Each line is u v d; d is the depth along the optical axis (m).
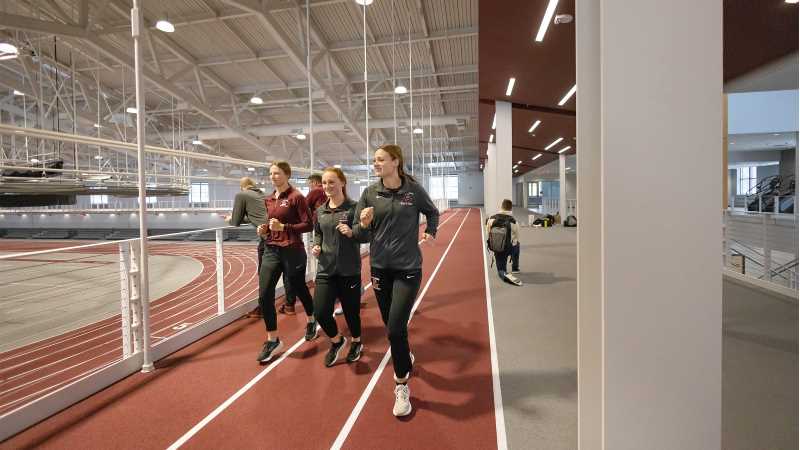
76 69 14.41
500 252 6.21
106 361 3.79
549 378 3.05
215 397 2.88
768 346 3.61
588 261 1.62
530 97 11.07
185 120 21.62
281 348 3.75
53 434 2.46
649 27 1.36
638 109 1.38
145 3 10.16
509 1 5.62
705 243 1.38
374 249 2.75
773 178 16.56
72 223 25.44
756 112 13.07
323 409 2.68
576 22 1.58
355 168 40.91
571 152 23.36
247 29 11.99
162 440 2.39
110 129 17.11
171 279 8.45
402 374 2.59
